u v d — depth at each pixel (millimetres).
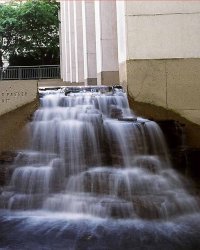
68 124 9180
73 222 6707
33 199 7492
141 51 10477
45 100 10781
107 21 15414
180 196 7418
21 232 6250
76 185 7594
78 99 10789
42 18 36500
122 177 7453
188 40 10453
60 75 35656
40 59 40469
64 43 32906
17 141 9773
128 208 6820
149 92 10383
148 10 10539
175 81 10375
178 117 10320
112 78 15305
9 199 7574
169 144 9133
